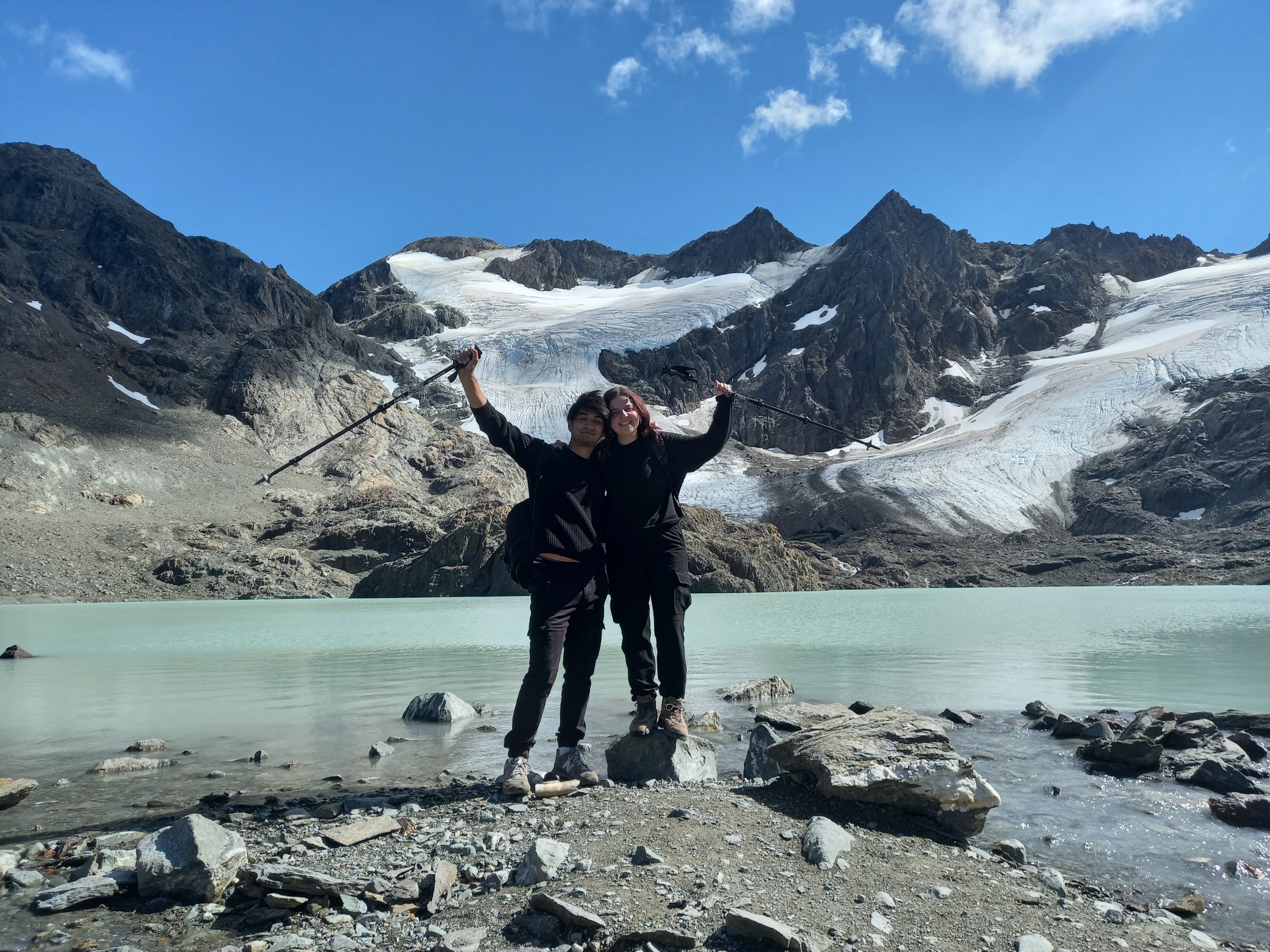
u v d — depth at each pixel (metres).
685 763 5.06
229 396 114.38
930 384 178.25
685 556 5.16
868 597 49.81
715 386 4.97
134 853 3.74
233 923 3.05
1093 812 4.65
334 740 6.96
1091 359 171.62
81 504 78.81
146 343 123.56
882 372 176.25
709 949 2.60
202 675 12.16
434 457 117.88
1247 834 4.30
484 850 3.58
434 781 5.36
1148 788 5.14
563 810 4.14
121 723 7.95
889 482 130.12
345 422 119.88
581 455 4.93
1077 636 17.00
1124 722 7.09
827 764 4.29
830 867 3.31
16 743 6.95
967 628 20.03
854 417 171.88
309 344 131.88
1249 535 96.69
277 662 14.18
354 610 37.38
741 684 9.06
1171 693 8.88
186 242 148.50
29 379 97.75
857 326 185.00
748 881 3.14
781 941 2.56
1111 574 91.62
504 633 21.36
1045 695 8.83
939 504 121.81
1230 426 122.00
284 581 65.12
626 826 3.78
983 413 161.50
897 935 2.76
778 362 184.50
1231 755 5.76
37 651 17.30
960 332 193.00
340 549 74.88
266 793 5.12
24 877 3.52
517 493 108.62
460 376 4.80
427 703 8.10
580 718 5.01
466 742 6.76
